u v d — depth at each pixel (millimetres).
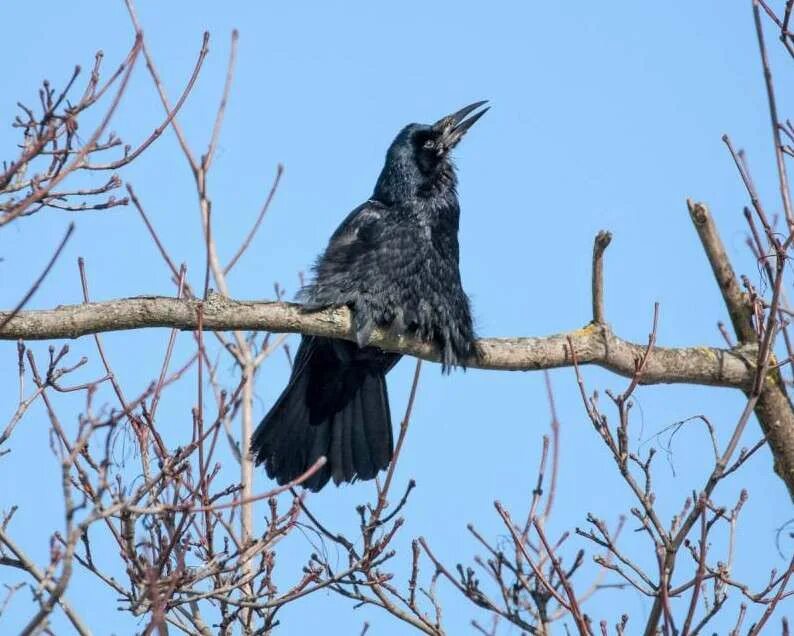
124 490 9086
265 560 10742
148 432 9859
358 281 13094
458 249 14070
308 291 13023
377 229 13578
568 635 10234
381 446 14117
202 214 12438
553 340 12297
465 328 13484
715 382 12477
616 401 9992
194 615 10914
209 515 10156
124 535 9523
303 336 13789
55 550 7500
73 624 9070
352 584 10711
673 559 9266
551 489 11055
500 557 10664
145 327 10508
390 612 10781
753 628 9086
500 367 12453
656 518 9523
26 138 9828
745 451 9898
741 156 10547
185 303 10617
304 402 14016
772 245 10531
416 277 13375
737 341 12867
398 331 13219
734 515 10172
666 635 8781
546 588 9992
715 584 9859
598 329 12336
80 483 9789
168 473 9078
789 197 10266
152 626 8266
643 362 10430
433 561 10695
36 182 9555
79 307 10258
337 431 14109
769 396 12367
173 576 9141
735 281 12836
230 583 10344
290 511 10109
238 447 13344
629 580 9648
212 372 13250
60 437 8734
